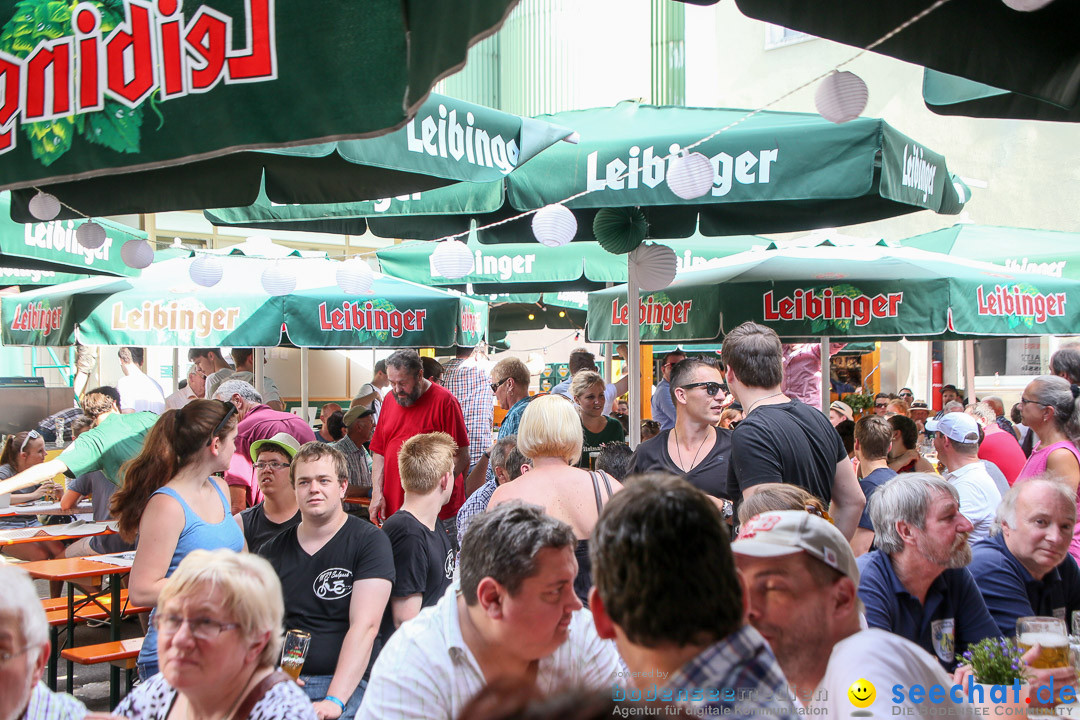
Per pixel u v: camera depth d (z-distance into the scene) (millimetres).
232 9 2262
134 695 2553
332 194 4742
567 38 15789
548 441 3527
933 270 5645
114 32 2393
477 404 7871
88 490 7344
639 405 5516
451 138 3881
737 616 1460
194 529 3492
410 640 2305
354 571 3660
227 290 6859
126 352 9570
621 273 8398
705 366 4535
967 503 5047
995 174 14828
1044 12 3078
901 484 2930
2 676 2166
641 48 16328
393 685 2248
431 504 4066
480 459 7203
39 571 5293
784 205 5863
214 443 3629
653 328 5984
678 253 8219
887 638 1812
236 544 3678
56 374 15445
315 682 3598
